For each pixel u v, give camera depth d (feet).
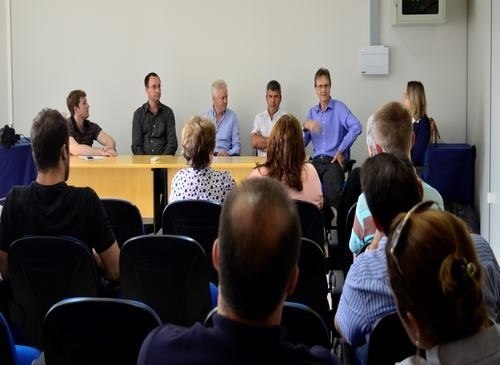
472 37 22.15
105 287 9.12
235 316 3.92
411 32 23.15
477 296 3.70
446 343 3.81
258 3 23.59
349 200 13.30
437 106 23.29
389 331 5.72
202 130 11.72
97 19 24.07
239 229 3.85
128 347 5.82
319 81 21.86
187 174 11.96
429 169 21.50
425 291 3.70
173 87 24.08
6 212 8.63
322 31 23.47
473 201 21.63
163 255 8.39
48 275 8.28
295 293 9.21
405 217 3.94
